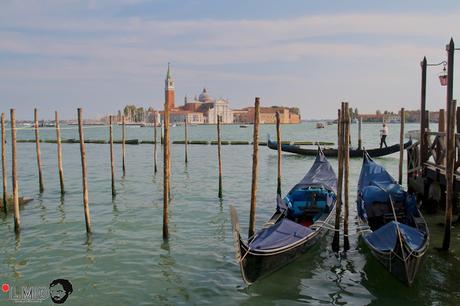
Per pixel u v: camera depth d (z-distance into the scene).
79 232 13.87
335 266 10.63
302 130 107.38
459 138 12.85
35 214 16.41
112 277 10.20
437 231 13.10
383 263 9.75
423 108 15.55
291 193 14.49
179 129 127.25
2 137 16.41
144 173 28.56
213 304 8.80
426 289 9.20
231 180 25.16
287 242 10.37
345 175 11.49
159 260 11.23
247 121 172.38
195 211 16.77
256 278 9.52
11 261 11.32
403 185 21.84
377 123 150.00
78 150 49.12
